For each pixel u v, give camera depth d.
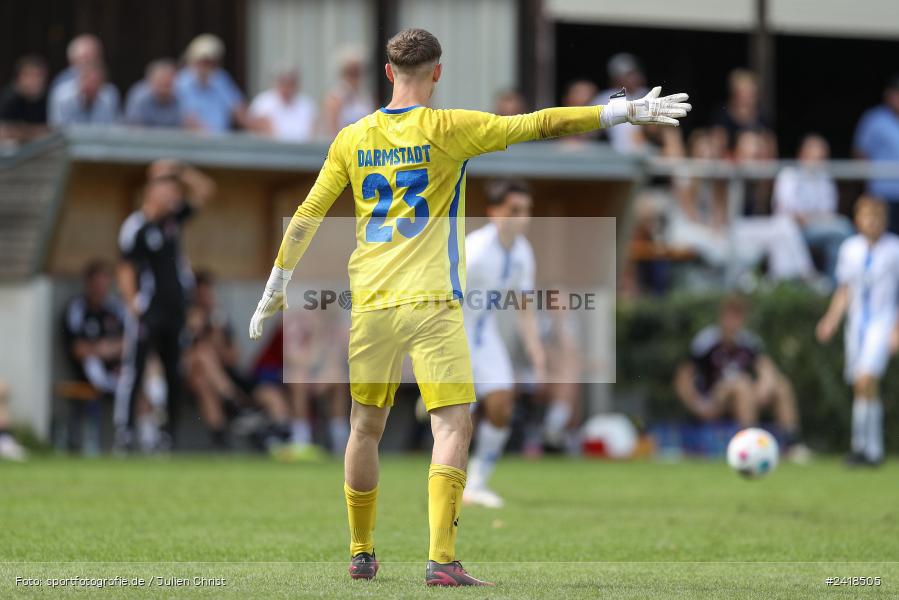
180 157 54.72
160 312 51.06
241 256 59.44
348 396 55.78
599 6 76.62
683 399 60.03
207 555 24.62
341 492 38.19
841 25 79.19
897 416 61.69
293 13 74.12
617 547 26.80
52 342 54.41
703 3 77.31
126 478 41.84
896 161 69.69
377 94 75.12
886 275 53.38
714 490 41.50
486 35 76.44
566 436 58.72
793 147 85.62
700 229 61.12
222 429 54.81
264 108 62.88
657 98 20.31
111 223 57.34
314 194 20.92
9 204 53.50
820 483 44.69
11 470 44.19
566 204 60.59
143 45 71.81
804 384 61.03
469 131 20.19
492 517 32.72
